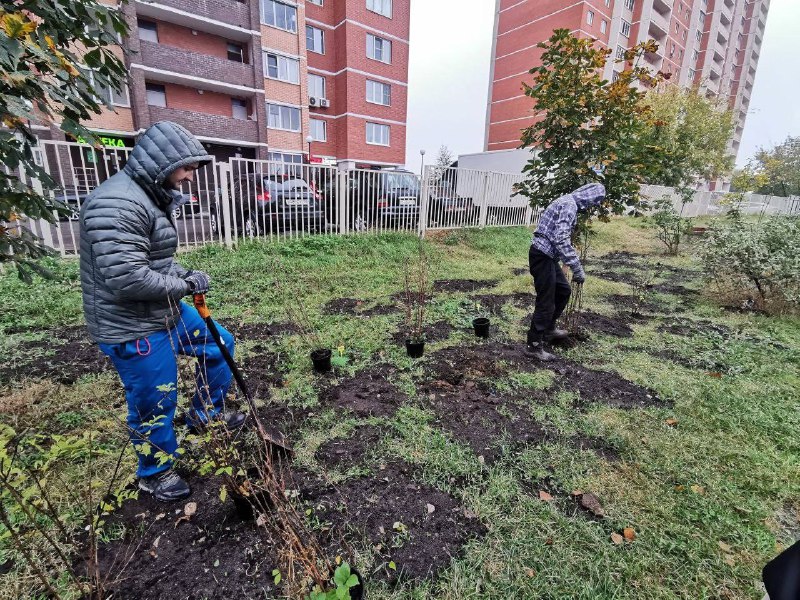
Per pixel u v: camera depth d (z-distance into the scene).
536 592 1.63
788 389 3.41
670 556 1.81
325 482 2.19
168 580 1.64
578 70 4.55
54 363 3.41
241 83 20.73
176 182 1.88
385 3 27.14
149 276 1.72
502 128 36.78
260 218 8.12
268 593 1.59
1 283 5.07
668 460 2.45
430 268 7.58
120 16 1.83
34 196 1.91
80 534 1.82
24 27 1.30
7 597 1.53
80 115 1.73
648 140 5.09
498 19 35.66
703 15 42.91
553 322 4.16
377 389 3.21
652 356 4.11
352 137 27.78
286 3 22.25
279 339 4.13
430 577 1.69
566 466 2.39
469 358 3.85
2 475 1.23
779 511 2.10
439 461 2.37
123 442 2.41
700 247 6.50
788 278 5.41
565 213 3.59
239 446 2.40
